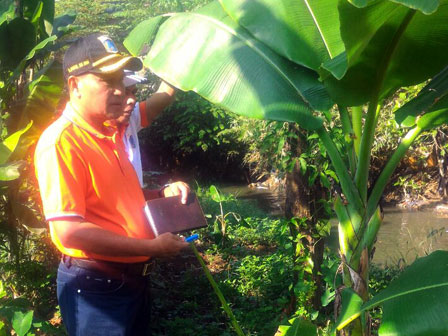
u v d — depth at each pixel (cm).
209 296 625
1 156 457
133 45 380
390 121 845
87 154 286
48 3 597
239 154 2058
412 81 318
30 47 543
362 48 278
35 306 542
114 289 292
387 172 325
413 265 288
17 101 516
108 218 293
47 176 277
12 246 552
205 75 337
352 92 306
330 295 413
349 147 332
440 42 295
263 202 1872
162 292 636
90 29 1856
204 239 846
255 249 861
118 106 290
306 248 506
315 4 344
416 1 238
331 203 484
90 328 295
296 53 334
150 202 294
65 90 628
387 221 1559
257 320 534
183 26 363
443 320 257
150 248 276
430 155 1761
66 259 295
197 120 1877
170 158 2241
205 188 2020
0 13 562
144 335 311
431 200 1702
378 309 553
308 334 310
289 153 502
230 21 358
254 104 321
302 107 320
